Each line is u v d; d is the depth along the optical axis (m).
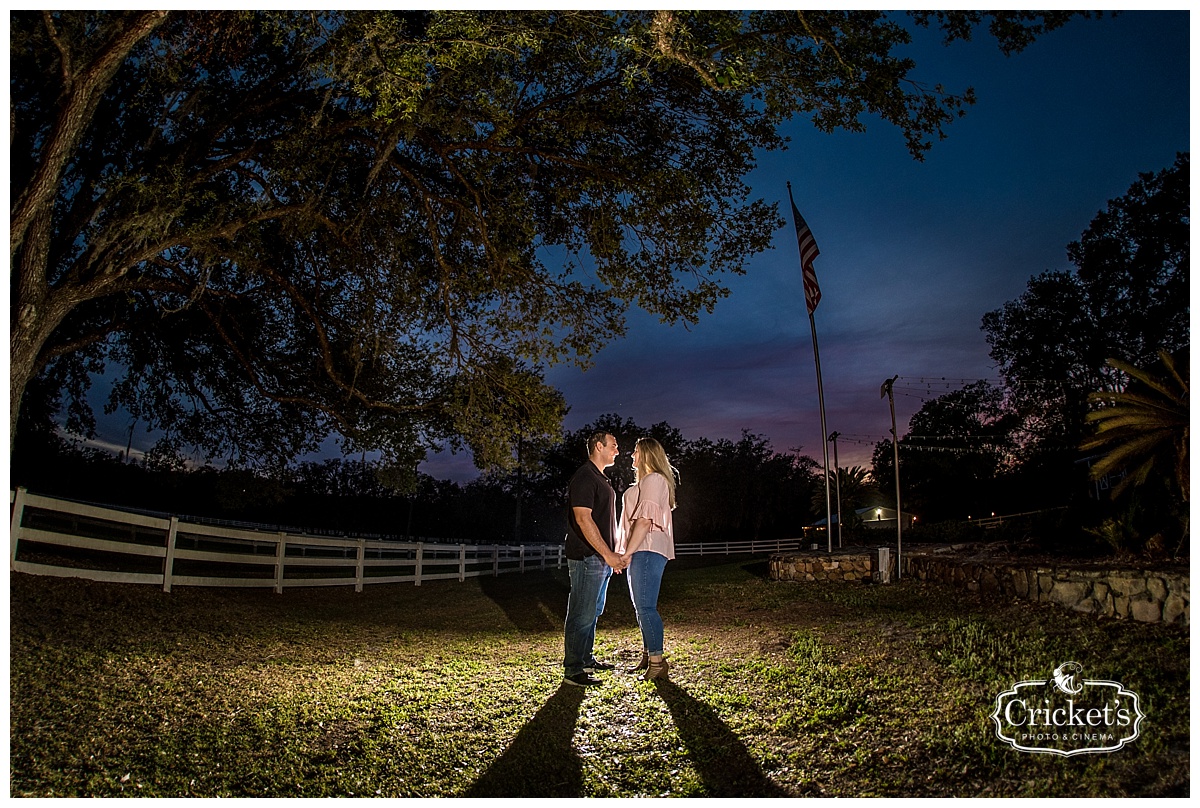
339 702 4.71
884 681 4.66
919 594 9.79
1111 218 32.72
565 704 4.54
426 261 12.79
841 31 8.02
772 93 8.52
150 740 3.88
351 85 7.77
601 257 11.32
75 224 9.52
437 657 6.50
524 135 10.81
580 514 4.84
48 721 4.04
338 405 13.62
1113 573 6.48
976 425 50.94
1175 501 8.66
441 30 7.07
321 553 21.84
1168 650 4.86
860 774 3.29
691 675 5.20
